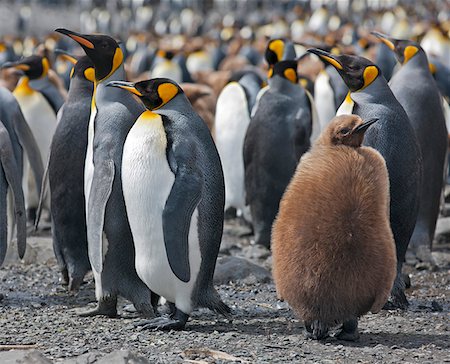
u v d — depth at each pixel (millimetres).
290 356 9430
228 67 34500
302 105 16609
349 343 9953
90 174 10938
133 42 64312
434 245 16906
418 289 13320
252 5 104750
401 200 12039
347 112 12117
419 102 14570
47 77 18547
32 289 13203
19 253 12188
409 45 14953
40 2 107875
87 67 12742
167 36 69125
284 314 11609
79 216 12641
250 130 16781
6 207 12242
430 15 75688
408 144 12008
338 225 9219
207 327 10766
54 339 10156
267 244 16953
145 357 9219
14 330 10594
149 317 11062
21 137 14078
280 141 16391
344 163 9367
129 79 30297
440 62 24906
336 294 9359
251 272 13656
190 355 9375
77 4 112125
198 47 48188
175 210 9977
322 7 78375
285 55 18531
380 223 9320
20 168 14133
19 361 8617
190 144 10234
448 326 10812
